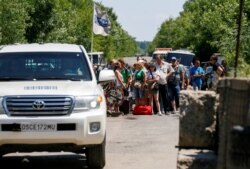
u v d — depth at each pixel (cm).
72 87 1506
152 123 2730
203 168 1035
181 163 1043
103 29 4509
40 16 10338
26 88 1480
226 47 5159
